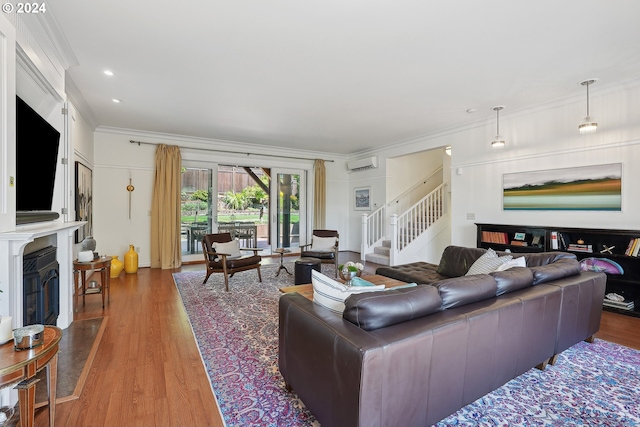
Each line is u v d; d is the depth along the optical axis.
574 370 2.15
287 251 5.57
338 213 8.04
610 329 2.90
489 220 4.75
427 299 1.52
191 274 5.16
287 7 2.16
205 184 6.39
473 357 1.56
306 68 3.10
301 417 1.65
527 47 2.69
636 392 1.90
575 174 3.80
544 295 1.97
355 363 1.20
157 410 1.70
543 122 4.12
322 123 5.09
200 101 4.06
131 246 5.30
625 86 3.40
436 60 2.93
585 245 3.68
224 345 2.51
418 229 6.36
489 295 1.80
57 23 2.33
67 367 2.15
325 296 1.69
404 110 4.39
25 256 2.13
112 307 3.46
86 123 4.62
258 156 6.98
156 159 5.72
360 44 2.65
